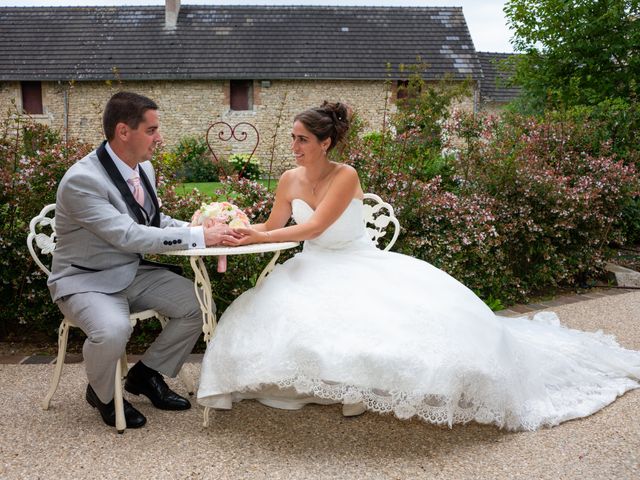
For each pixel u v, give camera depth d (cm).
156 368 287
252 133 2014
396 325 254
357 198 321
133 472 233
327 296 267
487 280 498
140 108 278
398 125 542
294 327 253
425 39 2116
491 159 536
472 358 253
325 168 319
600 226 589
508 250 526
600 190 564
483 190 527
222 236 274
